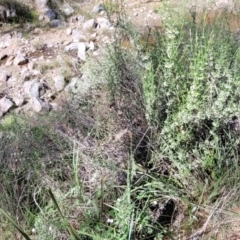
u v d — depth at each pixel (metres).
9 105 2.98
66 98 2.73
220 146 2.14
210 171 2.16
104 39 3.60
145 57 2.18
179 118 2.01
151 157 2.20
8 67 3.47
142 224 1.92
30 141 2.32
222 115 1.98
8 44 3.78
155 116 2.11
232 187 2.08
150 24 3.85
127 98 2.38
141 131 2.28
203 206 2.04
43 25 4.02
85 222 1.94
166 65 2.01
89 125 2.35
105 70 2.54
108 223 1.96
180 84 2.06
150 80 2.05
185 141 2.11
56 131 2.33
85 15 4.16
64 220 1.78
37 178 2.14
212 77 1.99
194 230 1.99
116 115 2.34
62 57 3.38
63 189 2.10
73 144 2.23
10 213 2.09
